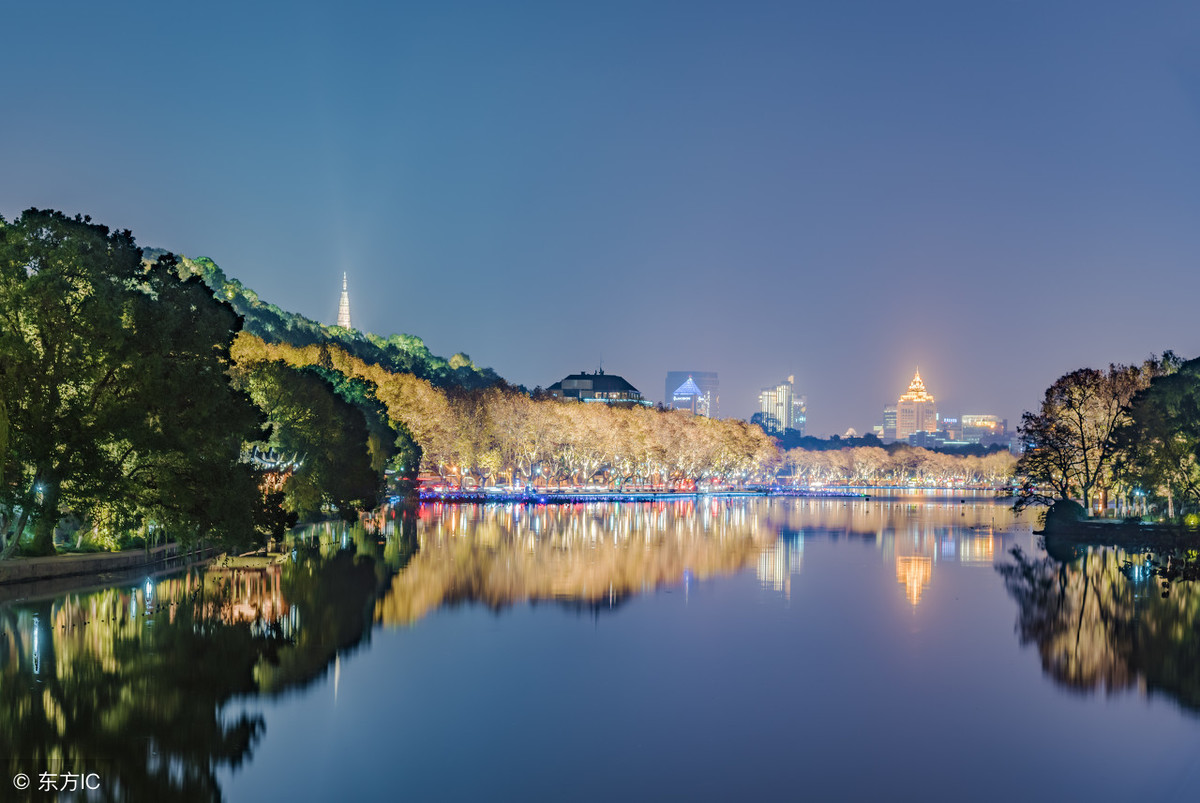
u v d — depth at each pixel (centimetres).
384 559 11162
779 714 5091
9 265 7519
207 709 4828
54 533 9388
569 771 4219
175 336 8250
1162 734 4819
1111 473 15762
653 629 7238
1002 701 5381
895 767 4350
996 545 14750
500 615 7656
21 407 7600
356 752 4366
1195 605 8631
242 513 8506
